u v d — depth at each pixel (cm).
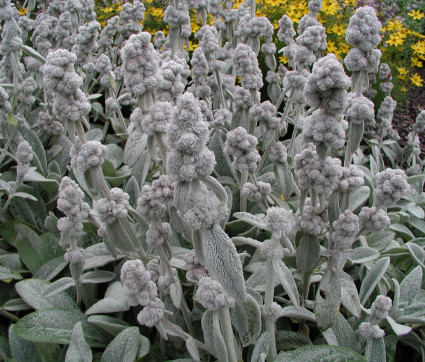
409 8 635
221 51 351
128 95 355
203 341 200
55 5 362
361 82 188
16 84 267
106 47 369
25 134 293
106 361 176
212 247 130
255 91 258
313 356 166
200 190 133
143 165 276
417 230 305
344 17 538
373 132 374
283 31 311
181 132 121
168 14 290
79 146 175
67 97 167
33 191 281
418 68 648
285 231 148
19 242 240
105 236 201
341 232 177
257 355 168
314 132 154
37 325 189
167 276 183
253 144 199
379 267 214
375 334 182
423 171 369
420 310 210
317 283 238
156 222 174
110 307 196
